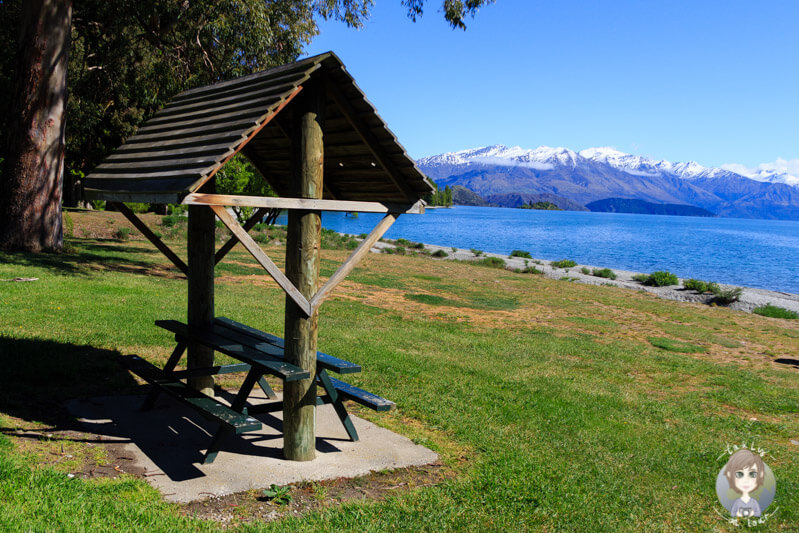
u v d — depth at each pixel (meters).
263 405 4.86
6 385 5.65
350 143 4.84
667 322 17.89
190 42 19.50
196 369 5.60
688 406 8.17
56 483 3.71
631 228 160.00
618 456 5.78
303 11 20.58
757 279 44.75
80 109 24.11
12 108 15.64
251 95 4.37
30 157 15.66
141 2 18.47
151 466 4.32
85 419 5.13
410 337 11.12
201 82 20.25
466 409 6.73
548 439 6.01
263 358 4.69
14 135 15.62
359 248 4.66
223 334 5.55
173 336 8.43
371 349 9.42
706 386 9.69
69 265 14.53
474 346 10.98
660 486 5.17
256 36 18.70
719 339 15.40
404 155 4.49
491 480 4.72
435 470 4.85
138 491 3.87
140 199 4.06
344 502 4.07
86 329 8.30
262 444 5.00
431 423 6.11
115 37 21.27
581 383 8.84
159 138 4.78
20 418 4.92
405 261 29.80
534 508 4.34
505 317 15.80
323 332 10.50
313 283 4.46
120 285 12.60
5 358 6.36
